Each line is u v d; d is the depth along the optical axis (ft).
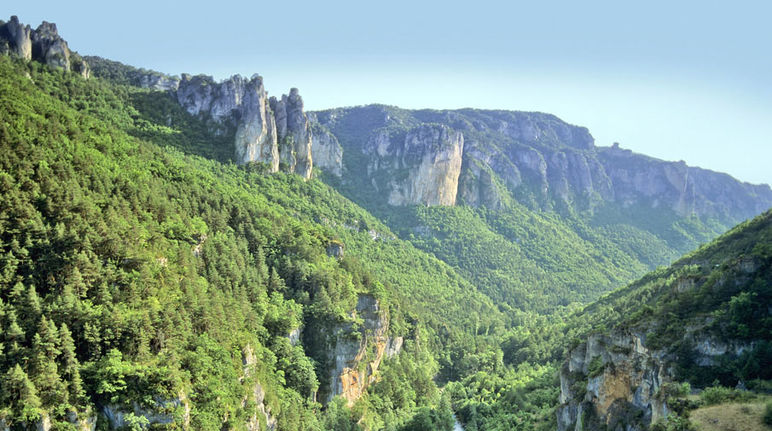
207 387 258.78
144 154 465.06
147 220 337.31
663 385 215.72
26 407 203.21
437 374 555.28
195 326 285.43
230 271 372.17
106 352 240.12
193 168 525.34
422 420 382.83
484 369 548.72
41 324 223.71
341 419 366.22
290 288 420.77
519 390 425.69
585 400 266.36
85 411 219.82
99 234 278.46
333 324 402.93
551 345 558.56
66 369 223.71
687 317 247.50
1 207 259.19
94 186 326.65
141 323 251.60
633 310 464.24
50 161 309.01
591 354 293.64
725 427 180.14
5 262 243.19
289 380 361.30
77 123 426.92
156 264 296.71
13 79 450.30
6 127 306.96
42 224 262.67
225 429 260.62
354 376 406.00
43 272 252.62
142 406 230.27
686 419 188.34
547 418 335.88
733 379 211.20
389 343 479.41
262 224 461.78
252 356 312.09
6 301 236.84
